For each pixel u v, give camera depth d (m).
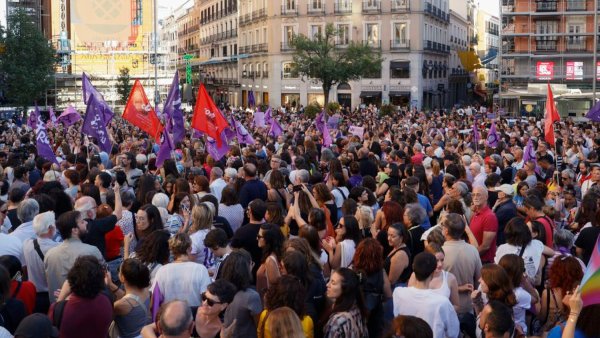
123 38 83.25
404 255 8.73
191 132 28.30
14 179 14.78
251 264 8.41
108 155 19.00
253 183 12.71
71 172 13.96
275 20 79.31
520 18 66.44
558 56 65.56
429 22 76.06
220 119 17.30
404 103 73.88
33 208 9.87
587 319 5.52
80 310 6.66
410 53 72.81
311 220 9.59
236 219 11.32
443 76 83.19
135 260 7.26
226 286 6.79
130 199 10.88
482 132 28.06
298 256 7.61
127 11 83.00
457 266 8.42
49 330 5.98
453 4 97.56
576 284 7.18
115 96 82.62
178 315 5.79
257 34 85.38
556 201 13.34
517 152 18.36
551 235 10.05
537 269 8.92
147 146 23.36
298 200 11.00
